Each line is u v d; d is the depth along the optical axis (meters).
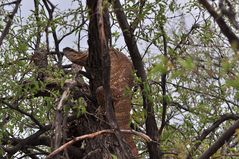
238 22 4.82
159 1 10.51
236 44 4.62
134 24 10.80
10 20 8.98
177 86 11.06
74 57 10.85
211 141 12.15
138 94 11.71
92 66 10.47
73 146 10.91
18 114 11.56
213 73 5.26
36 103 11.91
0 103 11.02
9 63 11.02
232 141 10.55
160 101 11.02
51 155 6.82
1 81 10.82
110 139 9.62
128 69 10.74
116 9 9.99
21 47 10.99
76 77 10.77
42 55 11.38
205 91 10.19
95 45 9.98
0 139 10.95
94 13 9.34
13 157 12.16
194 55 5.27
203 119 12.04
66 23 10.85
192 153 8.88
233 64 4.76
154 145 10.68
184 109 12.45
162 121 11.32
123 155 8.02
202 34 10.06
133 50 10.98
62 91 10.44
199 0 4.65
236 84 4.87
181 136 12.73
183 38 8.16
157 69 5.09
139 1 10.66
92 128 10.27
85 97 10.59
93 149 9.84
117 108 10.30
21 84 10.66
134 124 10.89
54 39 11.45
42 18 11.17
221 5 4.66
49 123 11.84
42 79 10.93
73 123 10.86
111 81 10.49
